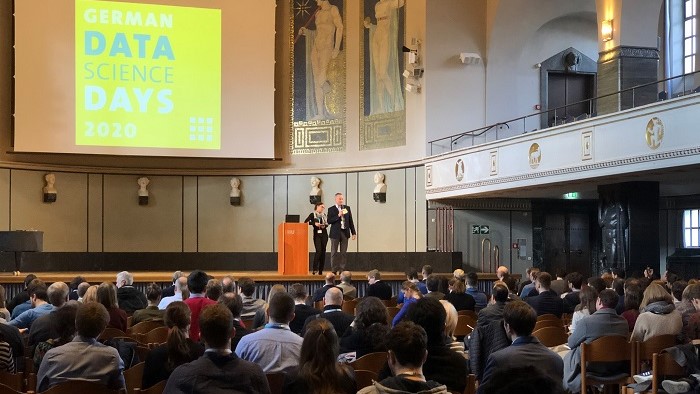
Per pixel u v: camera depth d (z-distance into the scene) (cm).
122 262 2242
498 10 2055
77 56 2066
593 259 2152
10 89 2089
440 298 695
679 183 1700
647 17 1681
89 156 2188
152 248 2275
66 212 2195
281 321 595
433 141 2041
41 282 925
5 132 2086
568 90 2184
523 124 2106
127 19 2091
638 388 664
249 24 2159
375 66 2181
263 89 2166
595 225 2155
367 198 2197
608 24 1697
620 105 1669
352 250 2205
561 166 1553
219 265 2291
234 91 2150
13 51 2081
